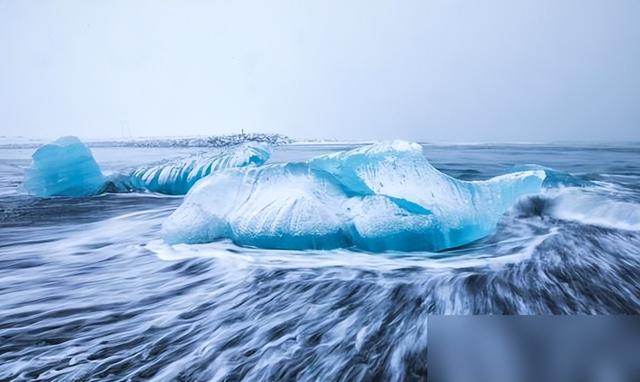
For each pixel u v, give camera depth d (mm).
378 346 1604
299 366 1460
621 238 3098
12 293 2246
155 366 1475
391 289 2203
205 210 3053
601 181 5070
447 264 2605
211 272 2525
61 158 5195
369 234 2803
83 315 1941
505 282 2283
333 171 3418
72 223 4027
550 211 3812
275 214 2873
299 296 2131
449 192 2988
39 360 1522
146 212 4516
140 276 2512
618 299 2066
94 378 1397
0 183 6066
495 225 3234
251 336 1697
